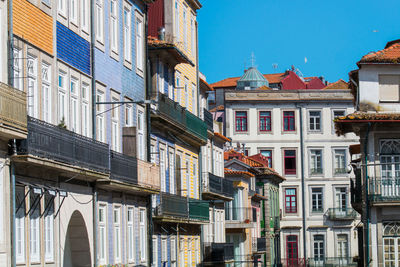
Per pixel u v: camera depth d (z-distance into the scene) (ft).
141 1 136.26
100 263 111.24
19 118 80.74
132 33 131.03
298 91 296.71
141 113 134.72
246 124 296.51
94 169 102.06
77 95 105.09
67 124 100.78
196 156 175.83
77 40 105.81
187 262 165.17
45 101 94.68
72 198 101.09
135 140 123.13
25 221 87.35
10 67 84.17
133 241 127.03
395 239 131.13
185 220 154.51
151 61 147.95
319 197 293.84
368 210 131.75
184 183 164.14
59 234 96.48
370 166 132.36
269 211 264.93
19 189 86.48
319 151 295.28
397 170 132.26
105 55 116.88
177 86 164.76
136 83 132.05
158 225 142.51
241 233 228.02
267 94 296.71
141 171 122.83
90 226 107.14
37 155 85.56
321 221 291.17
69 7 103.55
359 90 133.80
